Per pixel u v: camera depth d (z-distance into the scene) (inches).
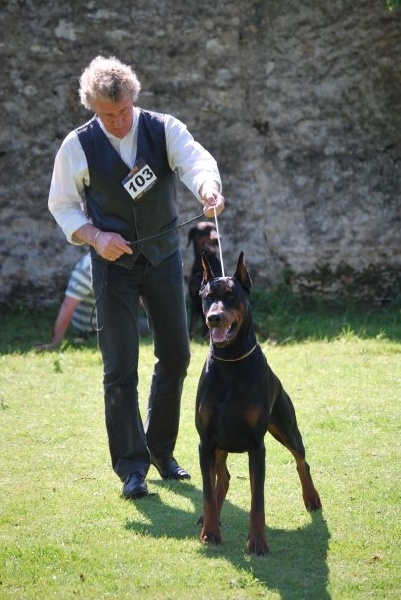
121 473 354.0
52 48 702.5
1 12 697.0
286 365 549.3
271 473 374.9
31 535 313.3
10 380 533.3
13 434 433.1
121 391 352.5
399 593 265.4
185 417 455.2
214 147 713.6
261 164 714.8
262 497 298.0
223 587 270.5
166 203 349.7
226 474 329.4
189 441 421.4
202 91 708.7
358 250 717.9
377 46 700.7
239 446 303.7
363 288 721.6
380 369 536.4
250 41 703.7
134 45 703.7
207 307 298.8
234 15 700.7
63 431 436.8
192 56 704.4
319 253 717.9
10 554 296.0
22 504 342.0
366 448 401.1
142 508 339.3
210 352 304.5
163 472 377.4
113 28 701.3
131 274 349.7
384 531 312.5
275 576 277.3
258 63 706.2
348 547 299.4
